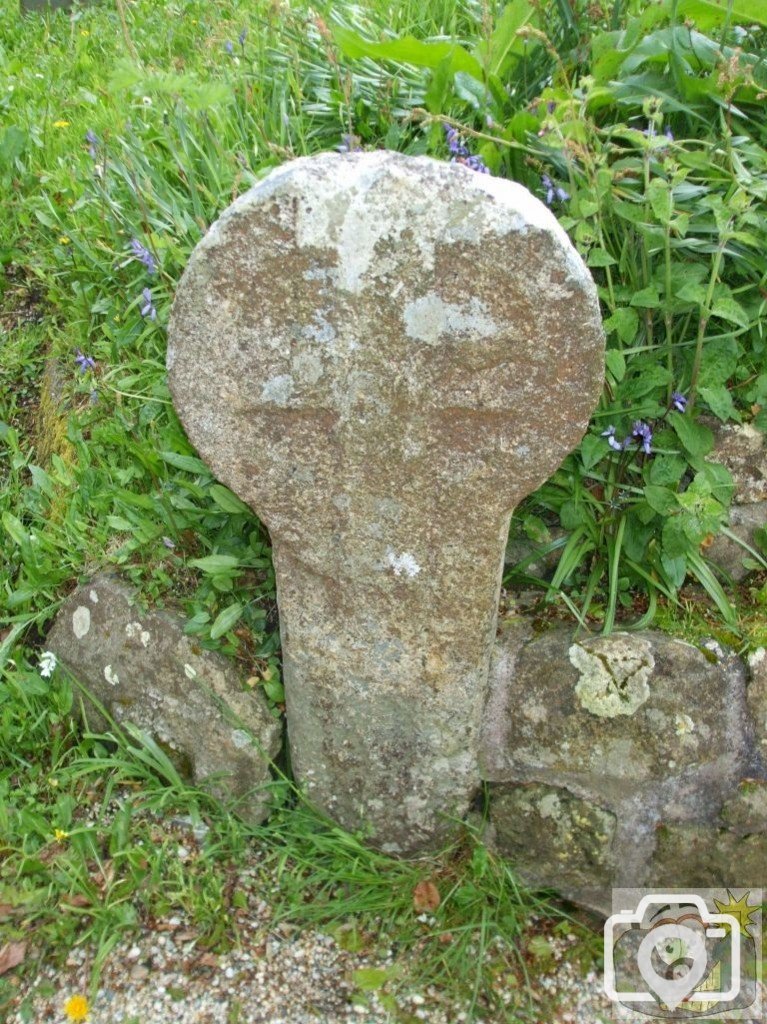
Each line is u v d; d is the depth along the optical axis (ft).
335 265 5.41
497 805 7.31
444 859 7.47
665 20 8.30
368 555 6.33
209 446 6.16
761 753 7.00
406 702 6.87
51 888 7.08
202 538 7.89
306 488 6.18
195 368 5.90
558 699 7.06
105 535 8.20
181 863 7.37
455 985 6.88
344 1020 6.72
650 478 7.24
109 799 7.72
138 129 10.21
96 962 6.77
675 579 7.20
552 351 5.46
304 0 10.94
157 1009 6.70
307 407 5.89
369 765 7.20
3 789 7.62
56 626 8.13
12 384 9.86
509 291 5.31
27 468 9.29
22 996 6.75
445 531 6.16
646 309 7.33
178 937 7.06
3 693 7.95
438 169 5.18
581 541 7.57
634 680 6.95
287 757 7.73
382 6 10.86
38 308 10.11
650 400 7.15
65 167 10.52
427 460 5.92
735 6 8.01
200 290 5.65
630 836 7.13
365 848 7.50
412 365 5.62
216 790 7.61
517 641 7.22
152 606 7.71
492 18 8.95
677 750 6.95
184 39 12.53
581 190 7.30
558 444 5.78
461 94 8.25
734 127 7.76
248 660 7.65
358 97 9.39
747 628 7.25
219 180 9.06
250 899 7.32
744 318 6.68
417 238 5.25
